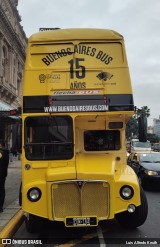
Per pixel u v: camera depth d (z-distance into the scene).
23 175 7.19
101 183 6.67
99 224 8.29
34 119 7.34
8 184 14.90
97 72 7.48
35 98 7.36
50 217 6.66
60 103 7.35
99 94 7.41
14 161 30.67
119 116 7.75
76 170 6.78
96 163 7.26
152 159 16.31
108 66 7.52
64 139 7.30
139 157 16.45
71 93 7.39
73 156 7.25
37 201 6.78
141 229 7.94
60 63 7.50
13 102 40.78
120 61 7.57
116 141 8.20
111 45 7.63
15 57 42.50
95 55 7.58
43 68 7.45
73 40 7.61
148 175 14.34
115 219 8.70
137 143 34.81
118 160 8.12
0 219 8.38
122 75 7.49
